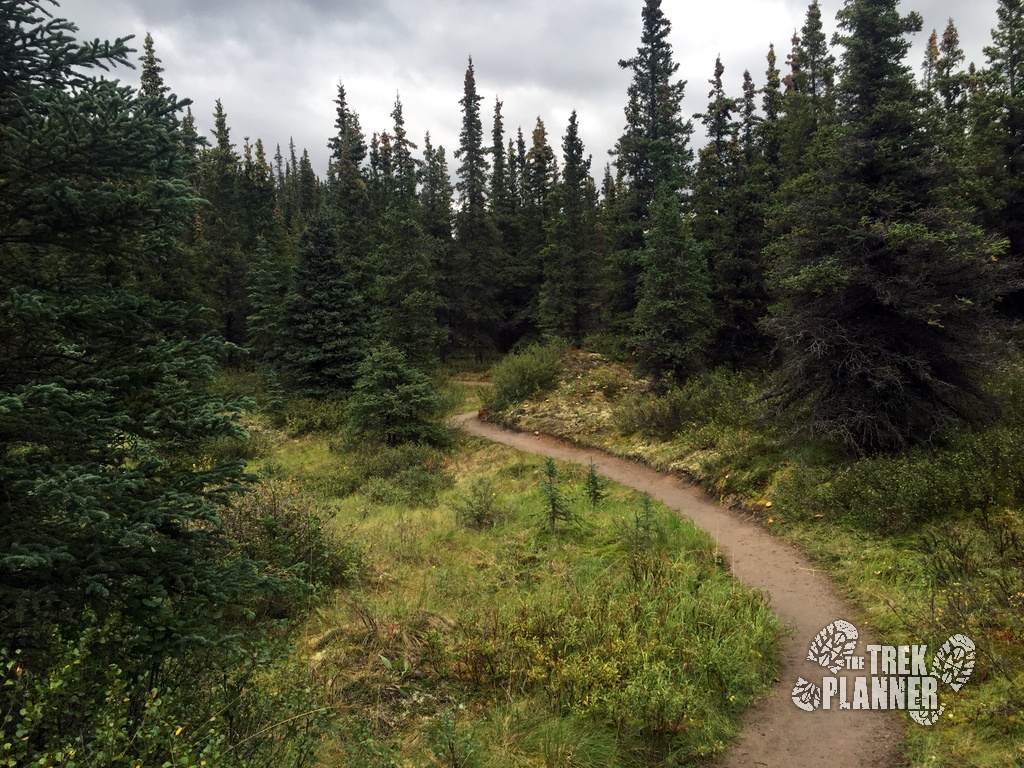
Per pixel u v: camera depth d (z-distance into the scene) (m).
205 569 4.70
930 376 11.73
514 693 6.09
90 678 4.07
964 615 6.38
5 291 4.47
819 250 13.02
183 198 4.77
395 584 9.04
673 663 6.45
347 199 44.62
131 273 5.32
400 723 5.61
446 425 24.58
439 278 41.47
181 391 5.00
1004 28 21.61
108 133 4.45
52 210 4.41
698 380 20.50
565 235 37.75
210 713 4.38
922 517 9.34
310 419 24.86
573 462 18.58
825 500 10.97
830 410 12.48
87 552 4.35
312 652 6.74
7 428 4.22
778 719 5.76
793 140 26.02
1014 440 9.65
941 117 12.38
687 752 5.29
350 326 27.70
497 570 9.86
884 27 11.95
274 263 37.59
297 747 4.59
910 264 11.54
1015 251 20.78
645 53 33.34
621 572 9.39
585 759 5.17
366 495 15.51
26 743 3.54
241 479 5.20
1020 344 15.91
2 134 4.37
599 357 30.09
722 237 24.89
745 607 7.64
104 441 4.66
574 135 45.59
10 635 4.05
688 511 13.10
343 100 53.94
